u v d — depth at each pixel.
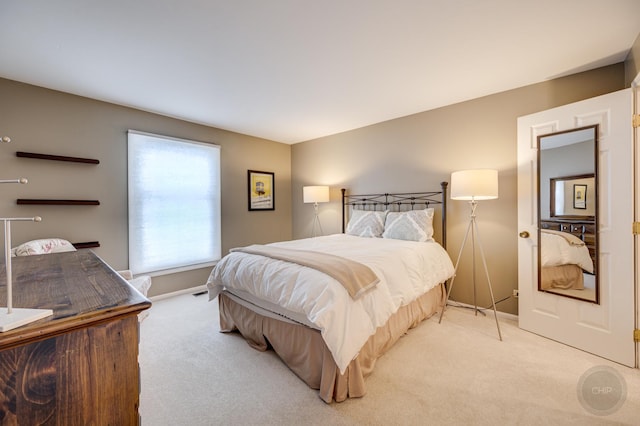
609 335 2.05
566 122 2.26
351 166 4.27
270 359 2.13
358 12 1.71
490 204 2.97
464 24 1.83
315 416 1.55
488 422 1.49
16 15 1.68
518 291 2.65
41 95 2.68
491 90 2.85
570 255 2.25
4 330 0.52
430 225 3.11
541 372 1.91
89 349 0.62
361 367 1.81
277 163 4.95
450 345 2.29
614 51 2.15
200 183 3.86
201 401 1.67
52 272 1.04
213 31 1.88
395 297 2.10
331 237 3.50
